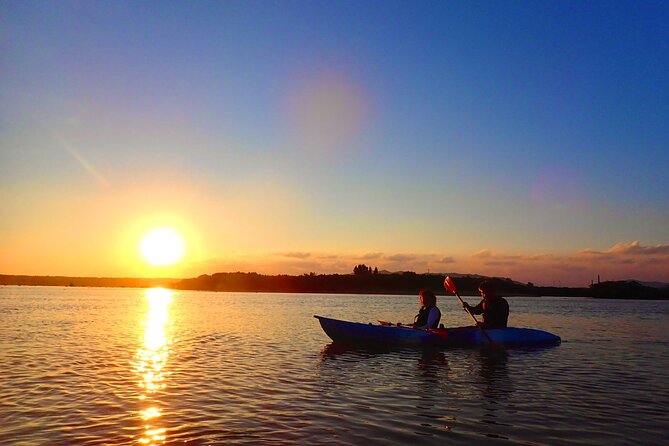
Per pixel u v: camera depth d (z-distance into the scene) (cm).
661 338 1923
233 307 4322
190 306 4466
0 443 614
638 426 707
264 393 906
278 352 1451
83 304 4519
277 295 9750
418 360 1311
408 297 8700
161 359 1305
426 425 704
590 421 731
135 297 7225
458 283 9662
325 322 1648
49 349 1475
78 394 885
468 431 677
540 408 808
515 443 629
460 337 1560
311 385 982
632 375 1118
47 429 674
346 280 12306
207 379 1037
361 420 727
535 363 1277
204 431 668
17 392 898
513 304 6494
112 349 1489
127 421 715
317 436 648
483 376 1091
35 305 4169
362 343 1608
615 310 4600
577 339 1872
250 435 652
